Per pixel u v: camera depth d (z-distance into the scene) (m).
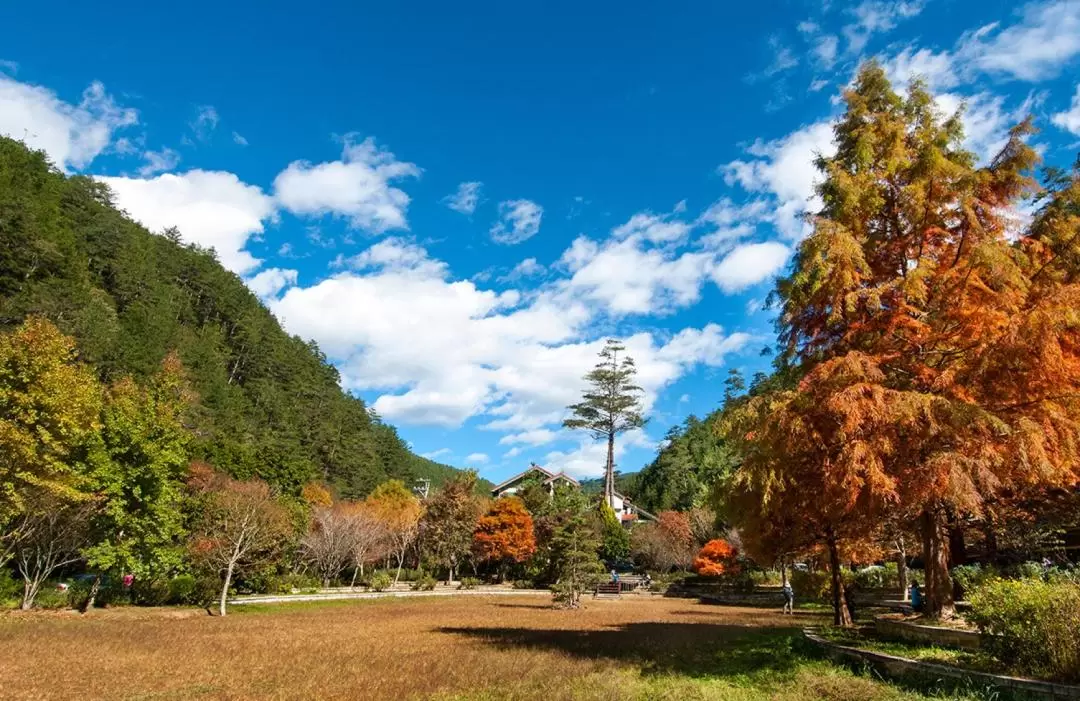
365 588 39.78
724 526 49.56
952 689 8.52
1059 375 10.19
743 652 13.97
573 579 34.69
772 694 9.69
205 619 24.03
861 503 12.14
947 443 10.35
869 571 35.88
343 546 38.16
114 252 82.25
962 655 9.91
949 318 11.27
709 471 63.44
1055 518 16.33
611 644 17.45
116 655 14.55
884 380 11.48
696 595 46.53
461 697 10.41
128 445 24.86
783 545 18.78
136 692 10.73
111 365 55.06
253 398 87.06
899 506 12.30
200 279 103.56
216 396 74.19
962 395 10.72
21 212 60.62
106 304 68.25
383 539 43.88
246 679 12.04
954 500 9.88
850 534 16.59
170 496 25.78
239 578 31.59
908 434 10.67
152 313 78.69
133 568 23.81
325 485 69.69
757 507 16.33
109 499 24.16
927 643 11.65
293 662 14.05
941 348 11.34
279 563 35.00
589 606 36.34
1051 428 9.81
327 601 33.16
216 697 10.42
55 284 61.00
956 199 12.72
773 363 14.87
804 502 14.10
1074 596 8.20
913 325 11.62
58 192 81.44
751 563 46.69
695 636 19.44
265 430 78.12
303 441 82.25
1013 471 10.55
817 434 11.52
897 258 13.39
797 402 11.47
